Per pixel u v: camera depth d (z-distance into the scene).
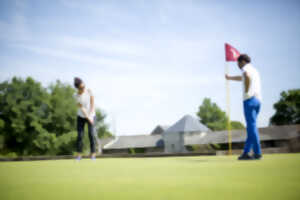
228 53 5.91
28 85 44.75
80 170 2.87
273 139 41.97
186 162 3.92
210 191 1.34
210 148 50.50
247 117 4.30
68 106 46.44
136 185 1.61
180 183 1.65
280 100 58.34
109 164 3.93
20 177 2.17
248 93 4.29
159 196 1.23
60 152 45.09
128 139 60.78
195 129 56.66
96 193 1.35
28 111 44.41
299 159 3.98
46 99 45.38
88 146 44.09
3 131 42.75
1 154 42.41
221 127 75.50
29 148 43.78
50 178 2.07
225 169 2.56
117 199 1.18
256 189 1.37
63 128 45.97
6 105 43.47
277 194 1.22
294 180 1.68
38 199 1.21
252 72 4.35
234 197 1.17
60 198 1.23
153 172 2.43
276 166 2.74
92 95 5.38
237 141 48.69
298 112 55.97
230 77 5.80
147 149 58.69
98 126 60.34
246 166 2.83
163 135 58.41
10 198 1.24
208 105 77.62
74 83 5.23
